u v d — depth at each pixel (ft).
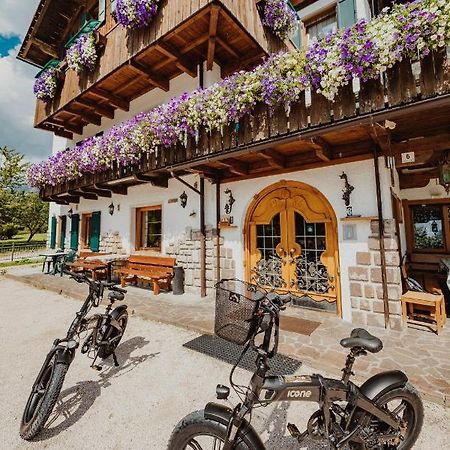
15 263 44.52
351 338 5.80
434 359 10.47
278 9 20.85
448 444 6.80
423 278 18.37
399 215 17.40
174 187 23.81
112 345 11.13
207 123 16.38
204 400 8.75
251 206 19.02
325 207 16.19
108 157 23.09
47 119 31.55
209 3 15.62
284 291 17.67
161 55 21.33
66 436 7.28
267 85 13.44
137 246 27.78
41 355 12.21
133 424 7.72
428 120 11.81
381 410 5.86
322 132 12.26
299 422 7.69
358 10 20.79
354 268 14.67
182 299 20.13
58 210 41.32
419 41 9.87
